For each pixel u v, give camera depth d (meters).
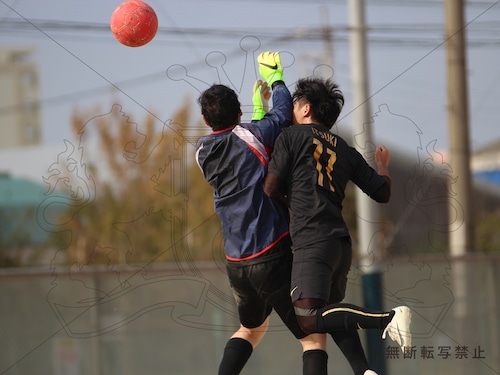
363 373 11.68
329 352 22.03
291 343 21.75
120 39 13.98
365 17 28.52
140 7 13.83
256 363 21.75
